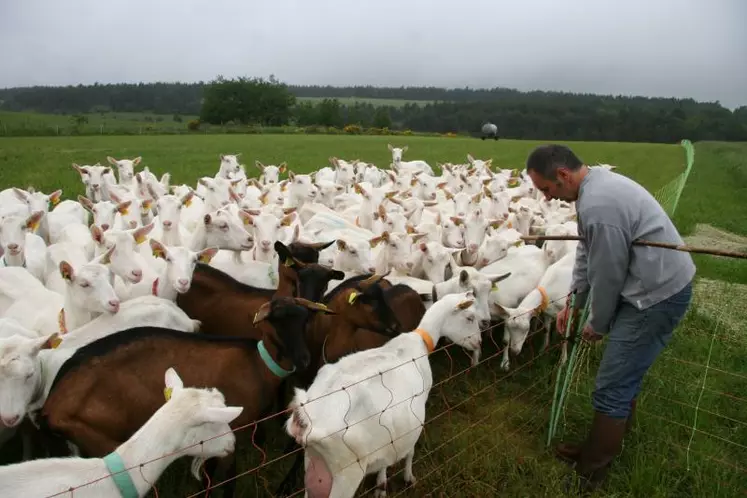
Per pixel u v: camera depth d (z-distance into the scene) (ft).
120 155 104.94
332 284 25.12
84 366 14.93
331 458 14.12
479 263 29.63
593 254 15.20
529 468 18.21
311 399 14.14
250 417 16.42
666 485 17.71
